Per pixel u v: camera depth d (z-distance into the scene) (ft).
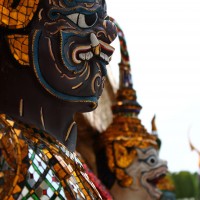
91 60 5.72
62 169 5.30
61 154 5.49
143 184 11.71
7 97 5.50
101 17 5.82
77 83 5.63
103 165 11.82
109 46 5.86
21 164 5.00
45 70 5.51
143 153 11.79
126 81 12.17
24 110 5.50
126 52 12.34
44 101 5.59
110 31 5.86
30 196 4.98
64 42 5.54
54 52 5.52
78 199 5.34
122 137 11.76
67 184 5.28
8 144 4.99
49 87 5.55
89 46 5.64
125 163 11.71
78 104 5.74
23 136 5.16
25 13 5.49
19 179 4.96
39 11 5.53
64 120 5.74
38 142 5.35
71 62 5.56
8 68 5.51
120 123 11.91
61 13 5.58
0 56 5.51
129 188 11.67
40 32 5.50
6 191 4.88
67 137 5.79
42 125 5.57
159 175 11.87
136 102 12.07
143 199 11.72
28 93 5.52
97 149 11.94
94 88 5.75
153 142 11.96
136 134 11.83
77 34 5.61
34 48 5.47
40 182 5.07
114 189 11.71
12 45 5.48
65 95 5.63
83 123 11.50
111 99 12.94
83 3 5.66
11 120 5.20
